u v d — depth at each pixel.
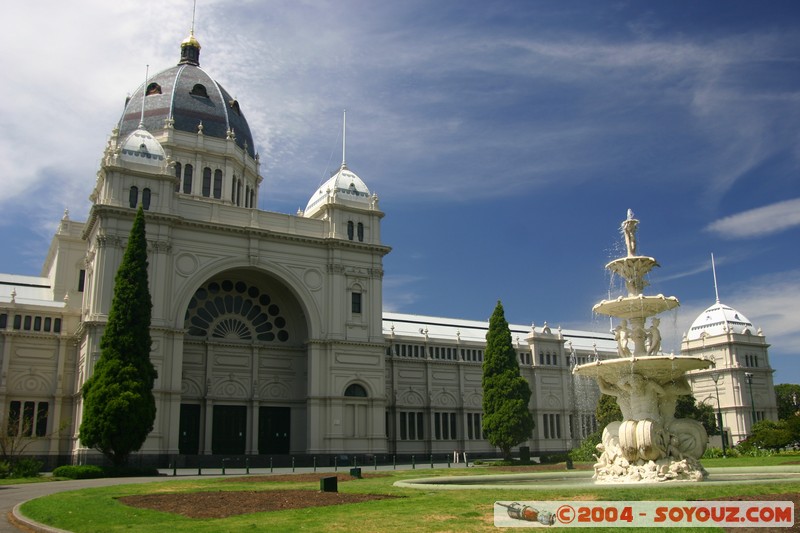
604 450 26.70
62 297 65.25
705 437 25.64
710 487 20.83
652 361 25.12
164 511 20.27
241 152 72.62
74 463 55.00
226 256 60.34
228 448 61.56
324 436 61.62
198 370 61.56
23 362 59.50
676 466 24.33
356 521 16.56
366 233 67.81
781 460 46.41
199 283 58.56
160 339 54.59
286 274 62.97
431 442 79.69
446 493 22.16
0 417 57.03
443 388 82.56
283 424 64.69
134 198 56.84
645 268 27.73
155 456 52.19
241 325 65.12
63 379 60.28
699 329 109.25
